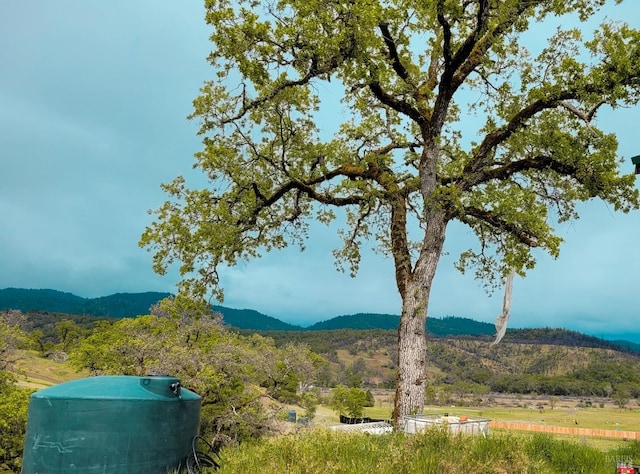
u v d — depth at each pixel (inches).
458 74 616.1
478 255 682.2
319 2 533.0
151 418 235.9
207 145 657.6
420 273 569.0
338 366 7440.9
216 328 1305.4
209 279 661.9
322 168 700.7
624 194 549.0
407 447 262.7
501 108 649.6
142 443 232.1
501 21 556.1
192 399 263.3
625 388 6604.3
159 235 650.2
